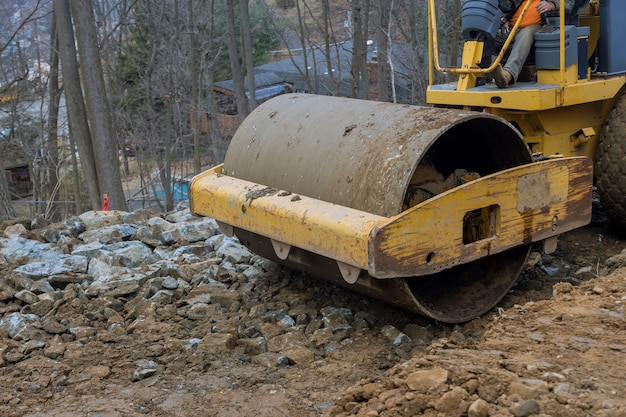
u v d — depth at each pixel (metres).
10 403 4.34
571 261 6.22
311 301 5.64
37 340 5.15
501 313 4.68
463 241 4.91
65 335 5.20
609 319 4.22
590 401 3.18
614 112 6.33
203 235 7.04
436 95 6.39
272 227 5.02
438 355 3.84
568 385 3.35
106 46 25.56
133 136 26.30
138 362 4.79
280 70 29.48
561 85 5.95
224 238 6.80
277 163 5.35
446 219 4.58
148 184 25.55
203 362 4.76
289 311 5.49
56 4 12.77
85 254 6.50
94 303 5.66
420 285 5.48
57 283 6.04
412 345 4.88
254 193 5.21
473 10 6.21
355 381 4.48
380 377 3.95
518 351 3.89
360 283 4.91
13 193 25.83
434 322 5.16
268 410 4.21
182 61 26.08
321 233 4.65
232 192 5.38
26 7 25.11
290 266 5.70
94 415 4.20
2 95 25.27
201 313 5.52
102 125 12.72
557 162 5.12
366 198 4.66
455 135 5.44
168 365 4.74
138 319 5.40
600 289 4.77
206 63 24.00
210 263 6.34
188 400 4.35
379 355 4.78
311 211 4.75
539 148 6.25
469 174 5.35
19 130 24.53
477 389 3.37
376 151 4.75
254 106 21.28
